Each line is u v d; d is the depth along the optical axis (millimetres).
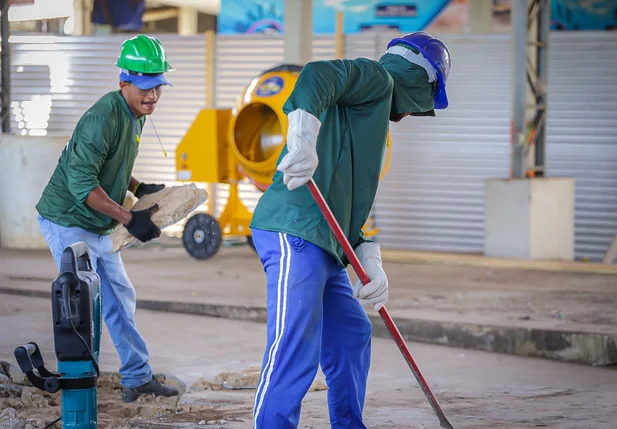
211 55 19016
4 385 7035
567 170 17828
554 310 10672
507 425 5965
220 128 15805
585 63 17594
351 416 5363
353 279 12445
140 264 15203
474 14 20922
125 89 6449
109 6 21891
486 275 14062
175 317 11086
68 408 4574
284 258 4801
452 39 18047
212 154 15758
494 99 17906
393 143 18422
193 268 14727
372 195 5105
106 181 6535
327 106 4719
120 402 6855
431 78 5207
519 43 16141
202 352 9023
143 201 6578
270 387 4781
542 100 16641
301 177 4566
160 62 6391
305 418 6184
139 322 10719
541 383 8172
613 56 17469
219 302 11258
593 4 22359
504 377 8383
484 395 7301
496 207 16141
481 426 5914
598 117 17625
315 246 4820
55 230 6523
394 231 18547
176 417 6195
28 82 20031
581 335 9180
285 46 17578
